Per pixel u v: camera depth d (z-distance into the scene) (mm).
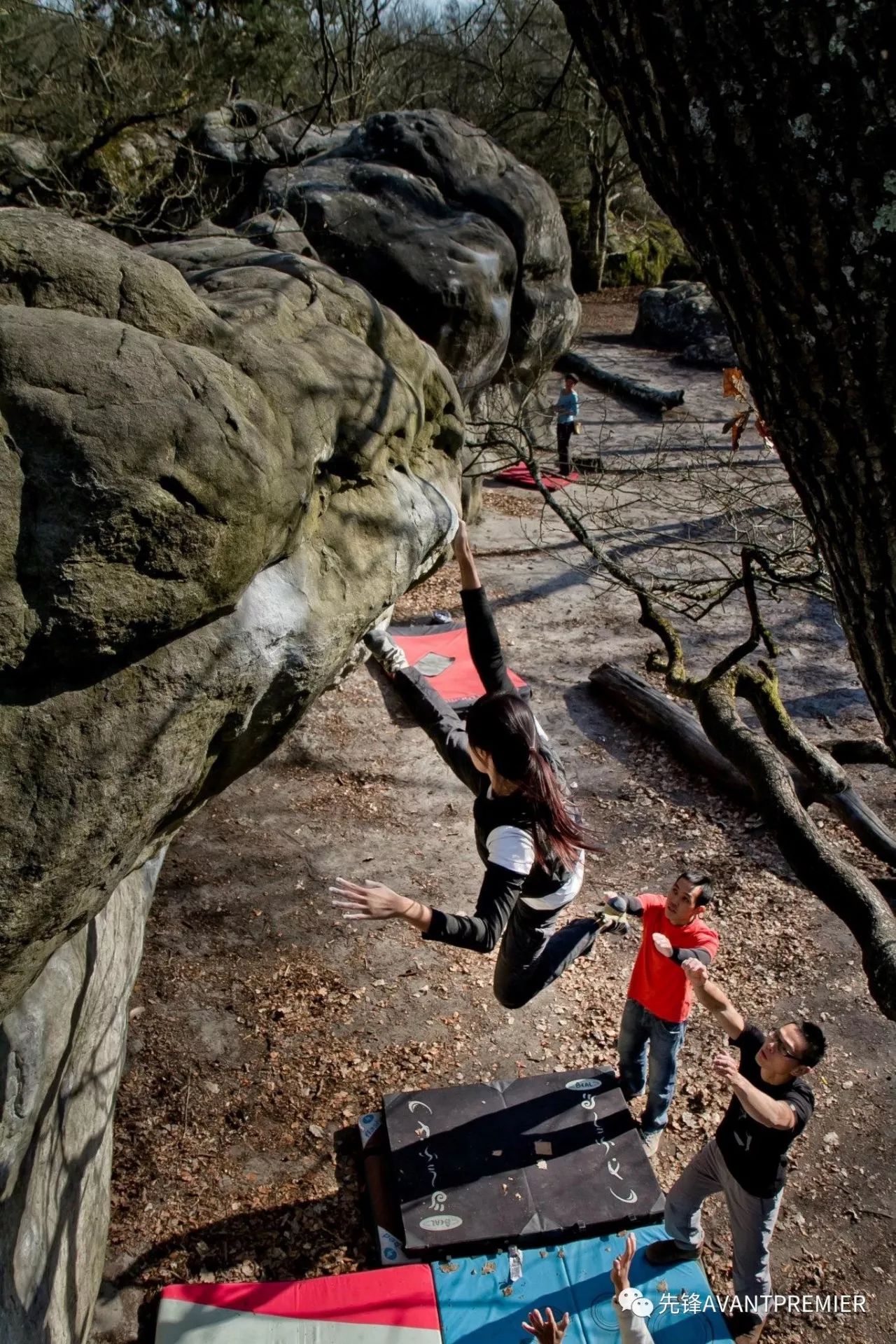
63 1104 3742
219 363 2463
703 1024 6918
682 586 8070
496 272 12531
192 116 13109
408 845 8750
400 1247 5207
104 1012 4086
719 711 4641
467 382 12781
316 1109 6215
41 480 2025
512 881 2846
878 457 1561
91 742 2195
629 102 1614
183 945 7492
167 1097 6250
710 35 1436
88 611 2078
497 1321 4848
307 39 11977
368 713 10633
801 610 12844
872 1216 5660
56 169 9102
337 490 3297
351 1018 6902
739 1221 4711
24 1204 3289
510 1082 6117
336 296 3812
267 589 2770
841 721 10523
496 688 3990
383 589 3371
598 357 25016
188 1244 5371
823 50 1358
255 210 11922
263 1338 4750
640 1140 5730
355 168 12430
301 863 8477
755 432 18750
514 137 19953
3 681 2070
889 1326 5105
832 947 7574
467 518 14781
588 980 7258
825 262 1454
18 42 11320
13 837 2088
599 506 15641
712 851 8625
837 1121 6227
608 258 32750
